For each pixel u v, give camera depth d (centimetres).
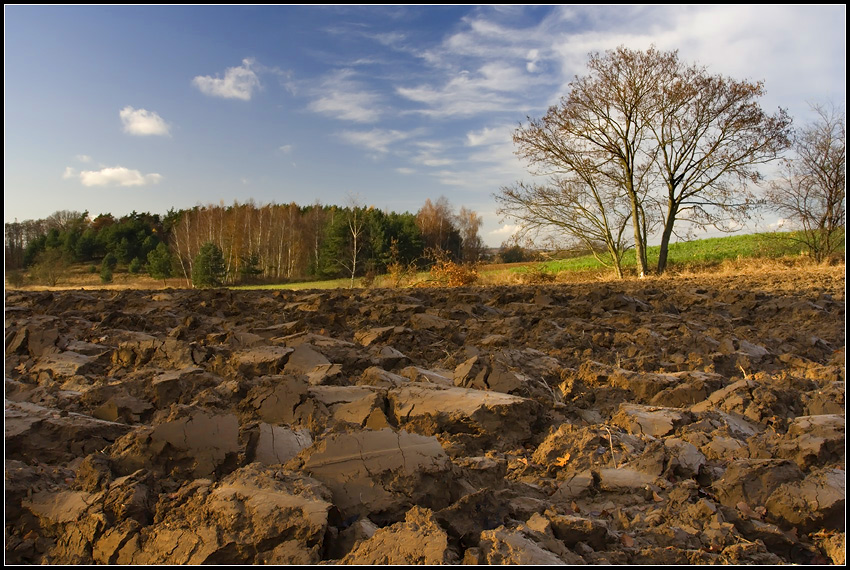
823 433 391
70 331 780
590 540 288
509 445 431
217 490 303
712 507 313
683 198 2969
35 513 308
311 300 1059
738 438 433
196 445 355
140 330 838
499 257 3547
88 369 611
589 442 405
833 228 2911
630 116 2914
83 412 475
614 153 2952
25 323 766
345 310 990
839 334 821
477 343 759
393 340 750
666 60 2859
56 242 6650
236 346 711
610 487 345
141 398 506
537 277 3061
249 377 580
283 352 624
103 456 350
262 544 269
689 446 388
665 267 3045
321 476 324
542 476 379
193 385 534
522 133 3011
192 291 1334
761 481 332
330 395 487
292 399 472
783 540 293
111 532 287
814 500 308
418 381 554
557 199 2991
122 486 318
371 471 325
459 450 393
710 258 3569
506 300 1248
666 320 938
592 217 3000
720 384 558
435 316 923
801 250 3147
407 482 320
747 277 1955
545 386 559
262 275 5756
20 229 7062
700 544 290
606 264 3231
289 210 6462
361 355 655
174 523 287
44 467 357
